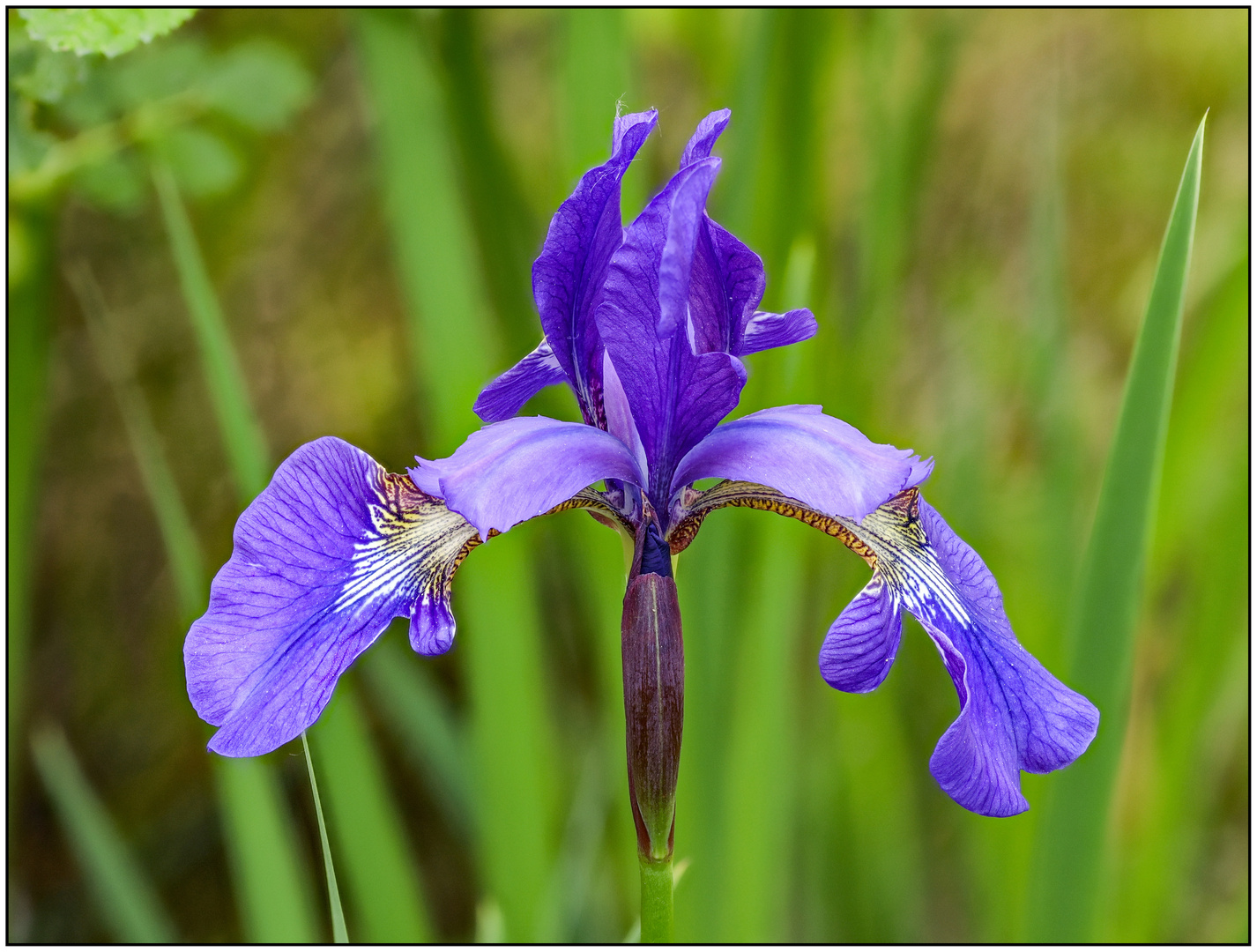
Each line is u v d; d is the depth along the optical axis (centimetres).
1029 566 53
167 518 44
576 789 56
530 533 46
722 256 40
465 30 45
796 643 52
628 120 40
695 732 46
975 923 49
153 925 47
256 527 39
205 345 44
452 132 46
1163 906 49
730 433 40
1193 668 47
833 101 56
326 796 47
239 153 53
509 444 39
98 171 46
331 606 39
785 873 48
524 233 46
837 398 48
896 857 51
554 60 47
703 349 40
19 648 48
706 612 46
